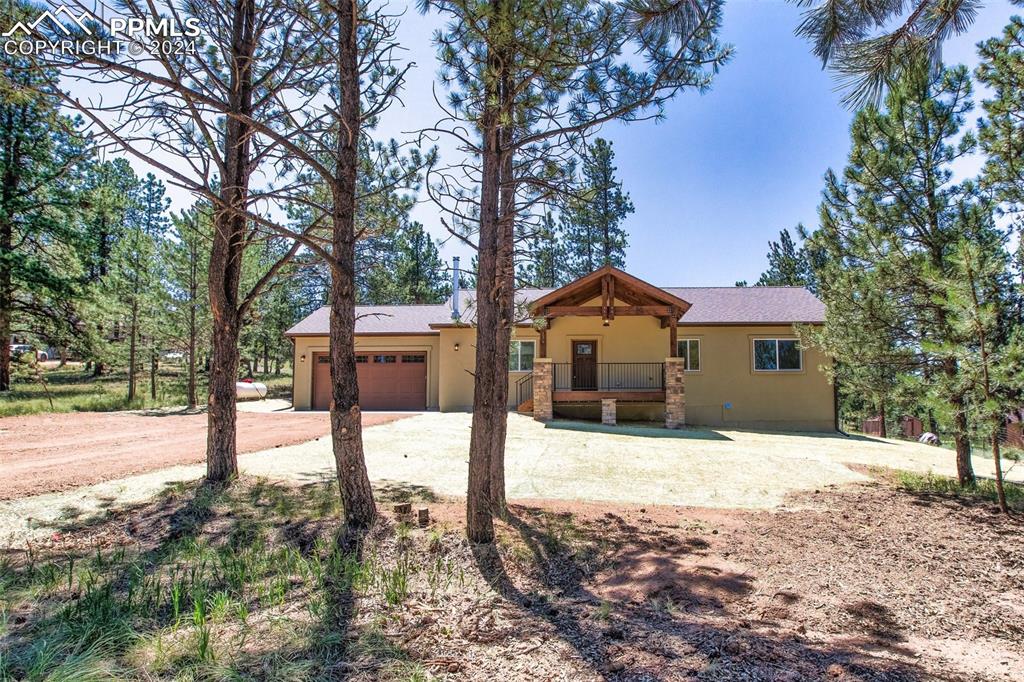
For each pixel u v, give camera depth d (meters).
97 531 4.83
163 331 18.05
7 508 5.34
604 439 11.88
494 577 3.91
